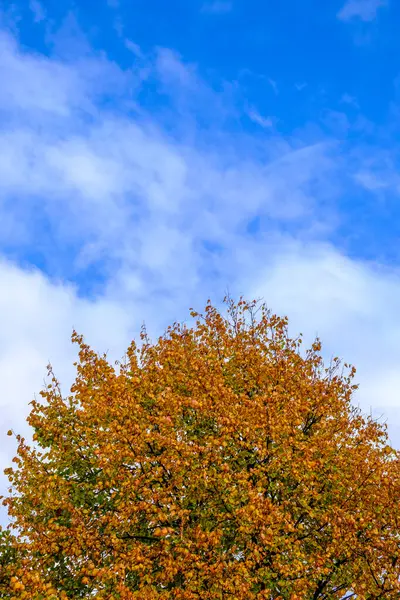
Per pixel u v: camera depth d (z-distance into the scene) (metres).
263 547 13.60
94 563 14.49
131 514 14.77
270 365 19.66
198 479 14.44
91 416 17.22
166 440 14.40
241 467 16.34
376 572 14.37
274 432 15.27
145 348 21.64
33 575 12.62
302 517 15.74
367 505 15.55
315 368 21.05
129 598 11.93
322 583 15.37
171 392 17.41
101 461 14.41
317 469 15.80
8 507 17.45
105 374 18.98
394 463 17.16
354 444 17.66
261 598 12.63
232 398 16.80
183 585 13.85
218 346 20.80
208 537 12.79
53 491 15.73
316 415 18.62
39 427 17.53
